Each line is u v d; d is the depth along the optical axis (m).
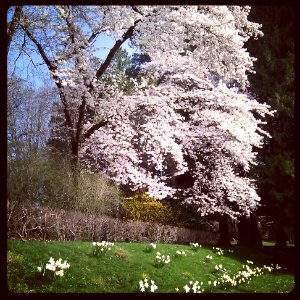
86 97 11.92
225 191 15.20
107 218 11.07
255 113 16.78
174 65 14.38
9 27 9.20
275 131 15.20
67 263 7.03
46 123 13.41
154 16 11.55
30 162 9.43
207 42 11.90
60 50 12.31
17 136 10.43
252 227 17.56
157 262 8.96
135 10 11.71
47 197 9.69
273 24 17.03
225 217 15.75
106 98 13.23
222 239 15.48
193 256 10.77
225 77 12.78
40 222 9.00
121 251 9.14
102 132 14.02
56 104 14.98
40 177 9.53
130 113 13.09
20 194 8.97
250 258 12.75
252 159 15.41
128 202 13.60
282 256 13.84
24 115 12.62
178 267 9.43
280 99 14.98
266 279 10.45
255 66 16.67
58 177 10.20
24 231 8.63
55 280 6.62
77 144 12.64
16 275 6.46
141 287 7.06
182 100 14.96
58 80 11.88
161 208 14.74
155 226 12.91
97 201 10.72
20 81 12.84
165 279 8.34
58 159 11.20
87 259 8.01
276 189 14.35
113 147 13.51
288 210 13.57
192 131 14.70
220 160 14.91
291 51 16.19
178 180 16.58
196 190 15.27
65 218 9.62
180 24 11.51
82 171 11.44
